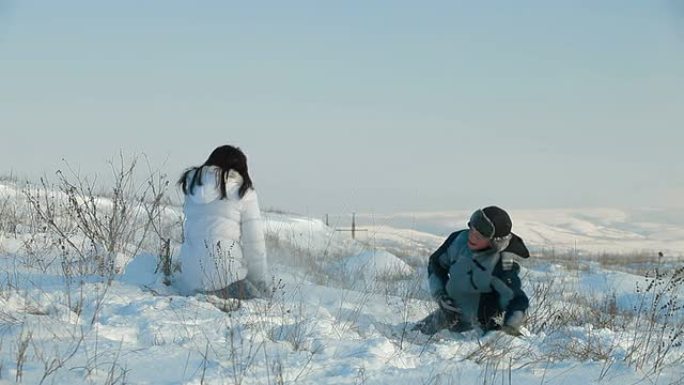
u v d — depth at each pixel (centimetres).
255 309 630
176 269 764
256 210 716
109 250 811
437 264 705
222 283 689
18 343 484
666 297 1072
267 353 515
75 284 680
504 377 509
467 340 635
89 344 505
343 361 509
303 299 727
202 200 705
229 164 714
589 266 1875
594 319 820
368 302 789
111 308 611
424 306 797
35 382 420
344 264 1121
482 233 664
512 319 655
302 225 1569
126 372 455
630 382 516
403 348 577
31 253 794
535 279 1209
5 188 1164
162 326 559
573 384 506
